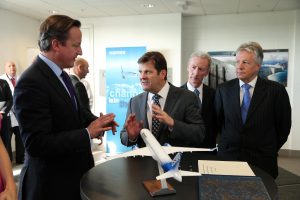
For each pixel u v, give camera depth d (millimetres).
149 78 1499
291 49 5203
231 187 952
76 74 3906
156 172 1151
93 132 1214
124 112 5426
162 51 5414
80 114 1429
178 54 5348
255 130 1738
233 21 5414
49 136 1168
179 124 1381
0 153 1110
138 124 1395
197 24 5582
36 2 4520
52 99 1241
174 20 5316
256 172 1140
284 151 5312
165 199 891
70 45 1287
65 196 1303
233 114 1803
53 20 1271
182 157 1365
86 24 5715
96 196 919
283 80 5277
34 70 1239
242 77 1751
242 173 1110
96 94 5805
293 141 5246
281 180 2504
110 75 5453
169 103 1559
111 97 5477
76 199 1333
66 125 1290
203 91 2152
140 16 5457
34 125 1158
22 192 1287
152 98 1589
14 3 4551
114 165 1254
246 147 1761
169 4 4691
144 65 1502
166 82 1613
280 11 5180
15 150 4398
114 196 918
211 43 5547
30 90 1176
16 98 1185
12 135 4590
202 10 5125
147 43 5469
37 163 1267
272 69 5305
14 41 5145
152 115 1497
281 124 1807
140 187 994
